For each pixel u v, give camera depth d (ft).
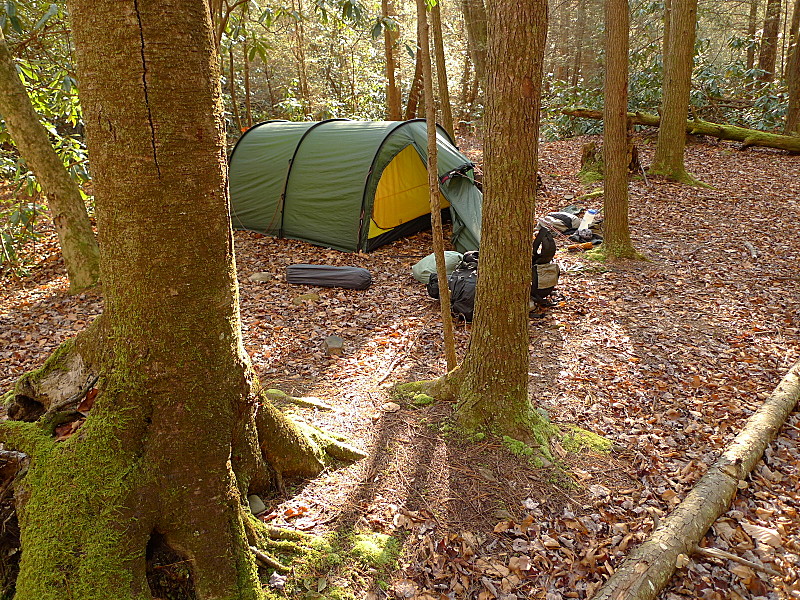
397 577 8.32
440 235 12.44
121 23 5.88
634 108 51.60
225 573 7.41
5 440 7.68
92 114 6.30
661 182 34.17
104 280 7.13
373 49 57.47
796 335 16.44
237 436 8.31
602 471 10.91
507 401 11.35
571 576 8.60
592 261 23.06
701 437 12.09
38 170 20.70
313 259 24.56
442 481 10.20
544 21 9.46
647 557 8.64
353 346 16.58
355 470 10.30
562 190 34.19
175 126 6.30
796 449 11.85
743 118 47.73
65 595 6.54
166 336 6.93
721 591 8.59
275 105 56.65
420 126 26.17
